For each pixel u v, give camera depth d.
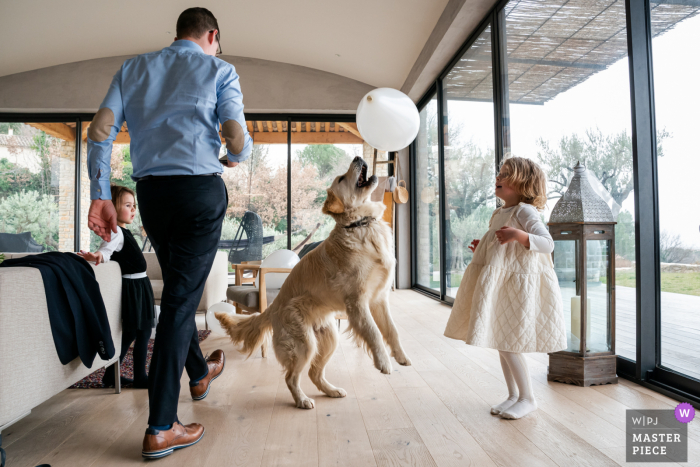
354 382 2.27
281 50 6.09
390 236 2.04
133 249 2.12
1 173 6.32
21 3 4.73
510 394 1.88
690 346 1.88
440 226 5.17
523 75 3.20
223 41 5.93
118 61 6.27
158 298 3.82
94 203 1.51
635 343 2.18
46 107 6.21
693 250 1.84
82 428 1.70
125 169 6.57
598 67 2.37
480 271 1.85
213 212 1.58
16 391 1.36
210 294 4.02
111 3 4.86
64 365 1.62
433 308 4.70
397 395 2.05
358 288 1.89
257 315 2.21
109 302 1.97
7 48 5.55
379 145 4.22
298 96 6.53
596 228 2.12
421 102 6.12
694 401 1.79
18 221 6.32
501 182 1.91
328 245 1.99
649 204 2.07
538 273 1.76
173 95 1.53
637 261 2.08
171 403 1.47
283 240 6.70
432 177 5.68
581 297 2.12
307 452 1.48
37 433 1.65
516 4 3.30
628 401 1.88
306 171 6.77
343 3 4.68
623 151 2.20
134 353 2.20
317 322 2.04
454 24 4.06
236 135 1.51
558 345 1.73
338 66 6.27
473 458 1.40
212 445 1.54
